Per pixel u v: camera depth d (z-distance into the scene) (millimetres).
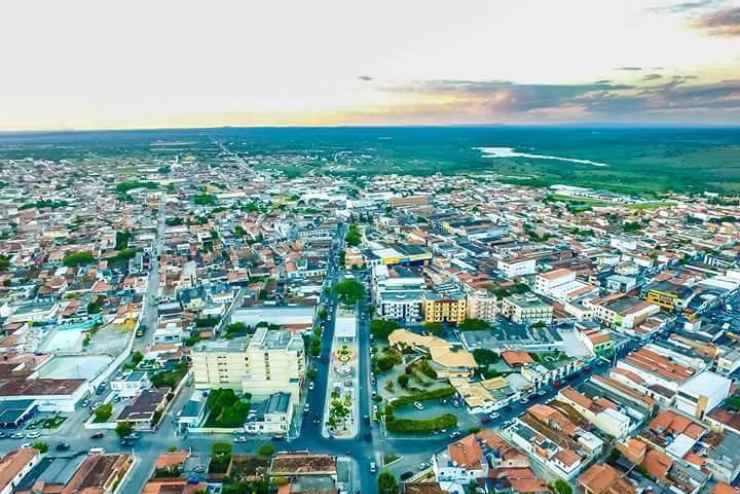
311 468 170625
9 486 163000
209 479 169000
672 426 192750
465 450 176000
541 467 178500
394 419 199250
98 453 185000
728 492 157250
